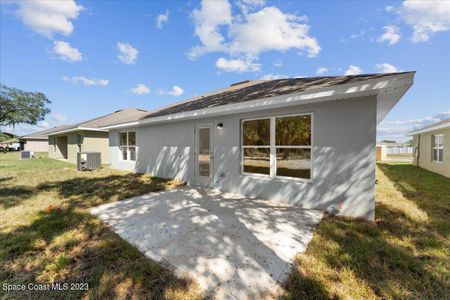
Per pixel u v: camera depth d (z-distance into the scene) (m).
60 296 2.06
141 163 9.99
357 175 4.21
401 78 3.42
